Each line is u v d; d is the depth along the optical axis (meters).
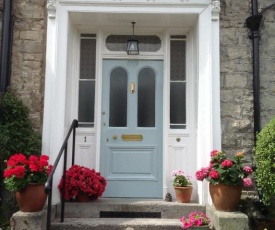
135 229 4.01
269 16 4.87
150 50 5.26
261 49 4.82
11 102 4.37
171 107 5.16
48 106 4.52
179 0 4.68
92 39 5.25
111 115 5.15
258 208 4.34
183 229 4.01
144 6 4.70
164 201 4.69
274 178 3.81
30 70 4.72
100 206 4.36
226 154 4.64
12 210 4.35
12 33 4.74
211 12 4.67
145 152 5.09
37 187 3.79
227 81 4.73
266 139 3.96
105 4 4.68
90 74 5.20
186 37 5.23
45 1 4.81
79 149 5.02
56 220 4.16
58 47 4.61
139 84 5.22
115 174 5.04
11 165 3.80
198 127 4.65
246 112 4.71
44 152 4.46
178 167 5.01
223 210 3.97
